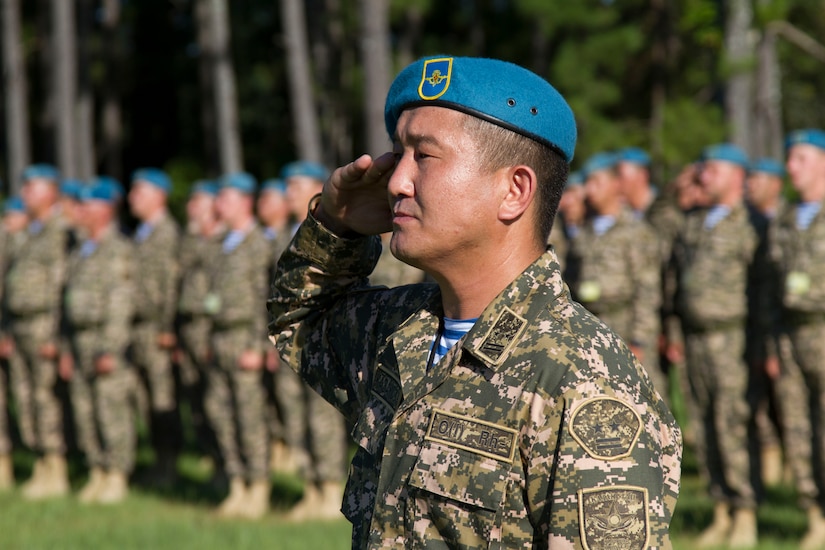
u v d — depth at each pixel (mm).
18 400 10812
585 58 21781
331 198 2568
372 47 15602
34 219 10570
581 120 21484
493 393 2027
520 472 1967
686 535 7848
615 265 8766
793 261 7309
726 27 19062
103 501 9602
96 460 9898
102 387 9633
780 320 7555
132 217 30062
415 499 2055
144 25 31188
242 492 9070
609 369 1978
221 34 18094
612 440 1897
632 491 1869
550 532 1896
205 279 9898
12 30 21578
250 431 8906
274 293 2771
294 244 2684
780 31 24953
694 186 8797
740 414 7684
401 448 2121
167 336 10516
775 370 7656
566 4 20812
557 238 9656
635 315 8680
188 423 13891
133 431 9867
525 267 2207
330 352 2658
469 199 2143
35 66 30328
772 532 7902
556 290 2141
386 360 2316
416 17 24375
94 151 31250
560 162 2217
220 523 8469
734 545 7480
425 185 2166
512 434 1977
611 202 8953
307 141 17609
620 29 21984
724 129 19797
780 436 8328
